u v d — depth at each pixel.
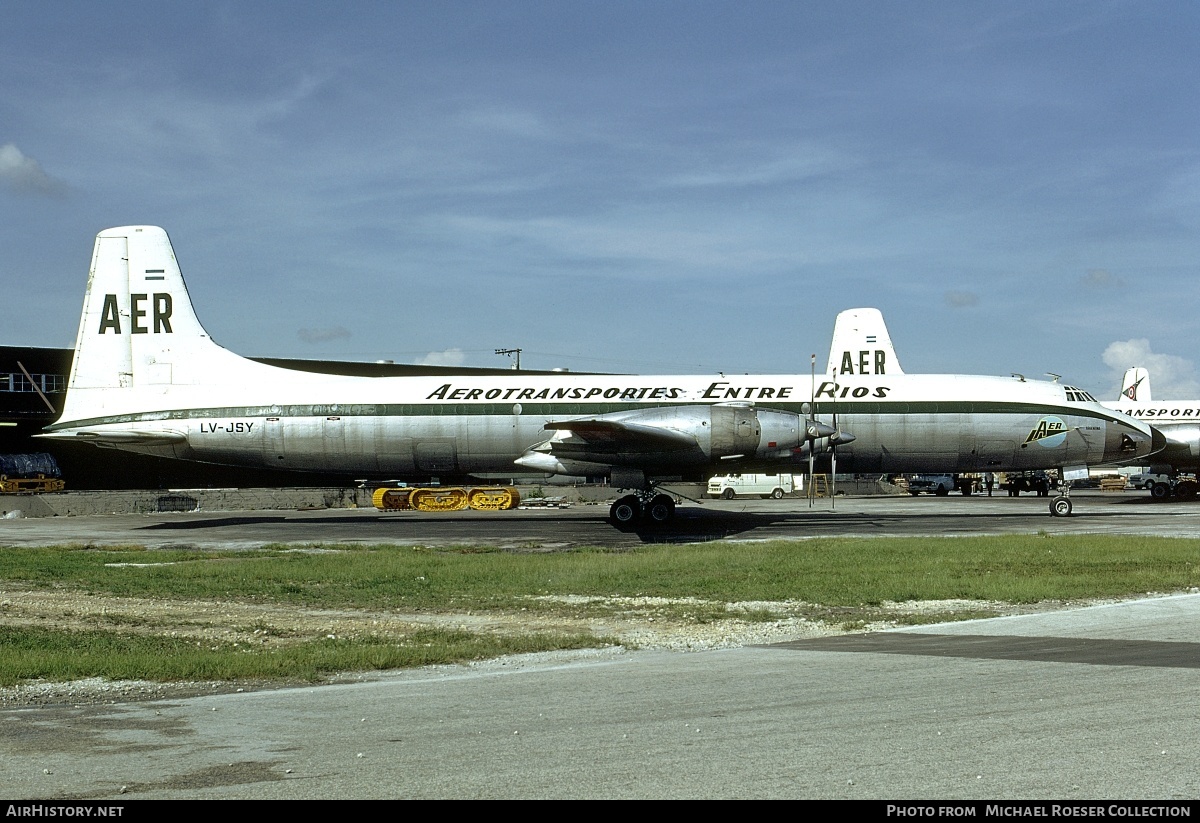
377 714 8.77
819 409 35.59
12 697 9.83
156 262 38.38
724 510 45.84
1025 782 6.67
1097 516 39.00
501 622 14.87
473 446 36.12
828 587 18.14
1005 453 36.09
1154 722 8.12
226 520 41.06
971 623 13.83
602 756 7.36
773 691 9.48
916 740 7.66
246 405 37.06
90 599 17.67
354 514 45.47
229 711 8.98
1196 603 15.56
